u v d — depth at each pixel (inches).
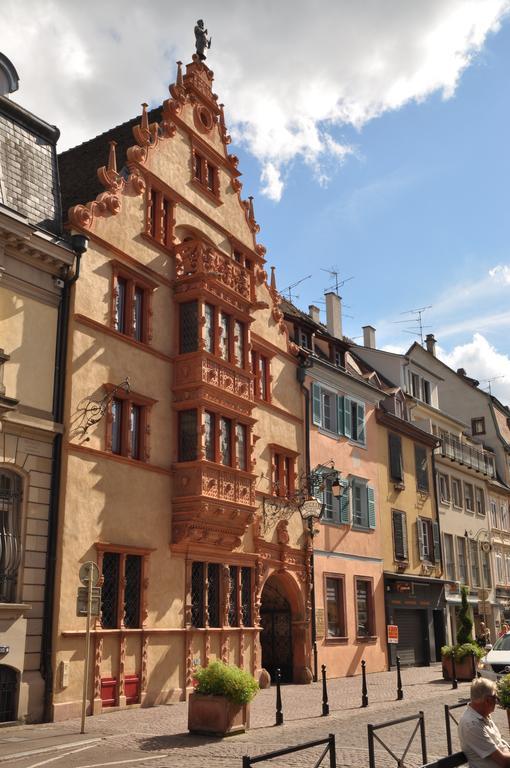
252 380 903.1
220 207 983.6
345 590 1132.5
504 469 2026.3
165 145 884.6
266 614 1034.7
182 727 570.6
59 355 679.1
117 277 764.6
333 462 1092.5
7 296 638.5
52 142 740.0
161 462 783.1
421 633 1381.6
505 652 781.3
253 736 529.7
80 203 799.1
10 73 753.6
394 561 1302.9
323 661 1037.2
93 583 565.9
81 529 664.4
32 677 600.7
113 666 679.1
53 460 657.0
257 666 892.6
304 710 681.6
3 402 603.8
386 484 1327.5
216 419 828.6
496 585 1801.2
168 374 816.3
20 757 450.6
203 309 834.8
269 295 1069.1
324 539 1099.9
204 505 774.5
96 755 458.3
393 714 653.9
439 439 1558.8
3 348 625.0
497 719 636.1
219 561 848.3
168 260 850.1
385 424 1357.0
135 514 733.3
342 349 1279.5
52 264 683.4
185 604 783.1
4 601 598.5
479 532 1727.4
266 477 978.7
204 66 995.3
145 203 827.4
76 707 623.8
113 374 733.9
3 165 666.8
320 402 1149.1
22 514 622.5
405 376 1588.3
